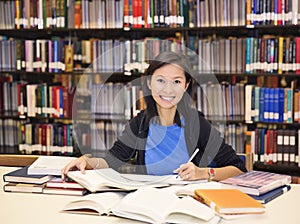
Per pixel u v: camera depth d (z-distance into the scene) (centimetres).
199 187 191
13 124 482
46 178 204
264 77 443
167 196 175
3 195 197
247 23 419
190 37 440
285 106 421
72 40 468
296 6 408
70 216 171
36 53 461
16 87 476
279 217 169
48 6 453
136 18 436
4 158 260
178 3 430
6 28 467
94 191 188
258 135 429
